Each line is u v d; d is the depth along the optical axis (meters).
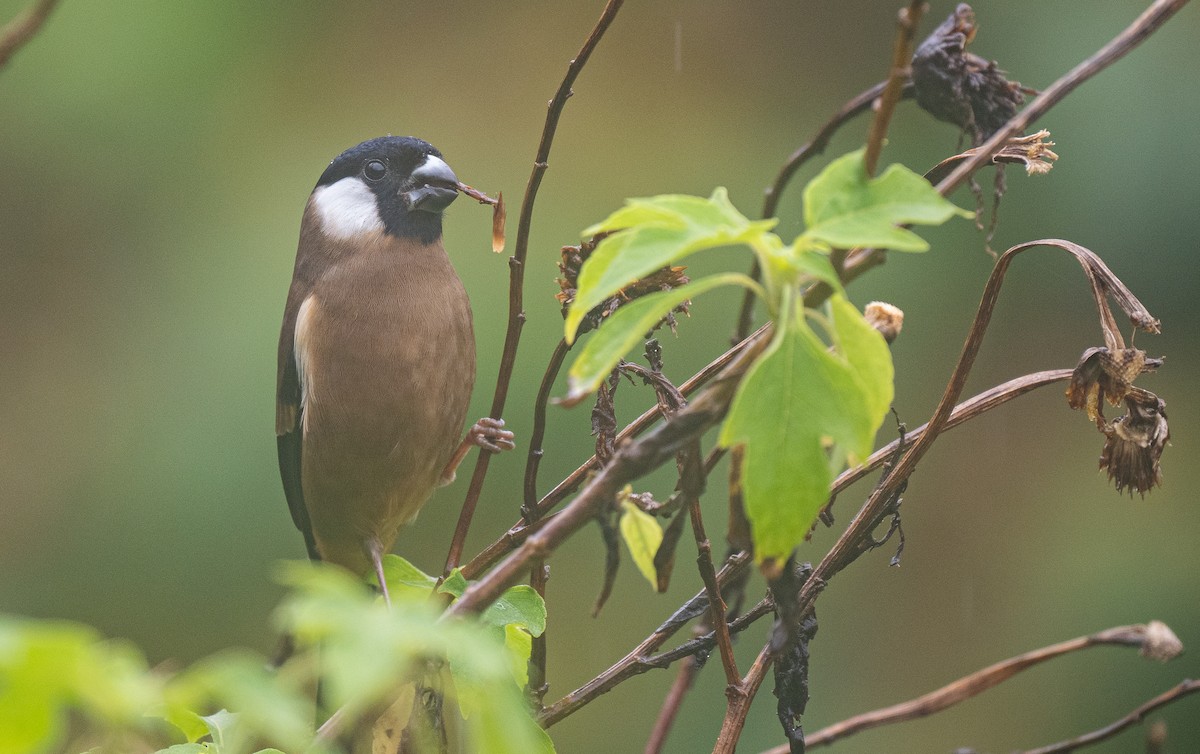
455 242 10.91
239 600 10.17
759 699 9.88
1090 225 10.64
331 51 12.88
